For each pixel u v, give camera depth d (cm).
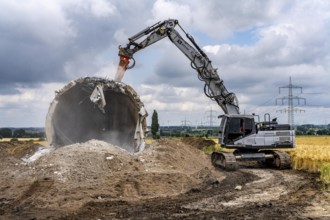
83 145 1945
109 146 2017
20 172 1741
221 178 2002
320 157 2386
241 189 1694
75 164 1733
